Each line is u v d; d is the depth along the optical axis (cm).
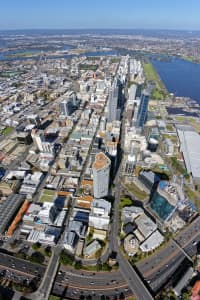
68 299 19750
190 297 19738
